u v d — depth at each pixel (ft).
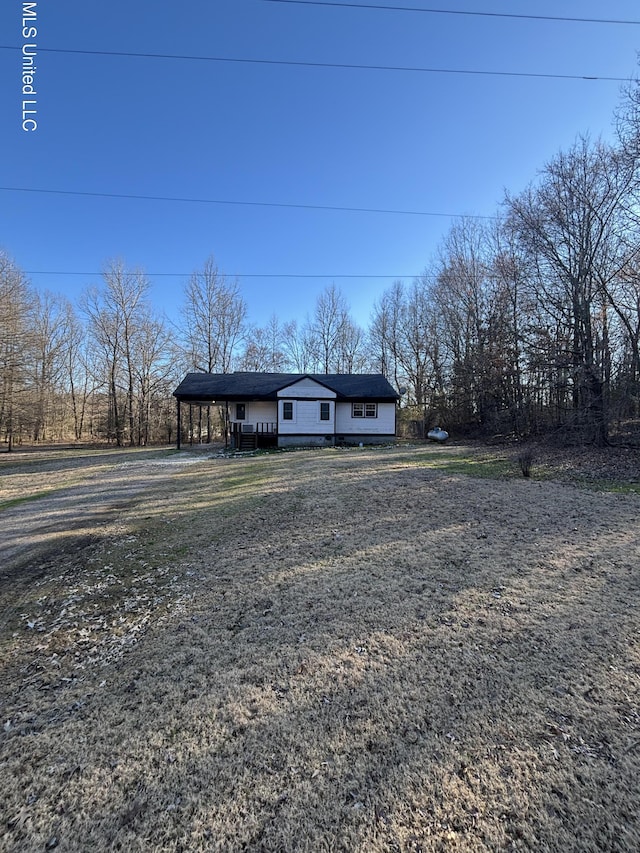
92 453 73.15
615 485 27.25
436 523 19.45
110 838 5.72
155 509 25.59
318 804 6.07
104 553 17.93
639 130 38.65
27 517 25.50
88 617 12.43
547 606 11.57
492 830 5.53
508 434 66.18
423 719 7.64
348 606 12.09
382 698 8.25
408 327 108.06
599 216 47.14
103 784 6.61
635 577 13.15
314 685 8.75
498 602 11.91
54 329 112.78
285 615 11.80
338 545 17.13
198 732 7.61
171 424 102.22
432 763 6.66
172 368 101.55
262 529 19.83
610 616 10.93
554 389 55.26
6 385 76.38
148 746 7.35
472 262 81.15
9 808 6.25
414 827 5.63
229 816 5.96
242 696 8.54
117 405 99.19
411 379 107.65
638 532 17.28
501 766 6.54
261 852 5.42
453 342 85.20
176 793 6.39
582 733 7.14
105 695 8.84
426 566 14.66
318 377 77.92
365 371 123.75
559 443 49.03
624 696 8.01
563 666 9.00
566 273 51.06
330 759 6.86
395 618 11.32
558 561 14.61
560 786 6.14
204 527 20.86
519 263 61.41
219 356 104.88
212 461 51.39
